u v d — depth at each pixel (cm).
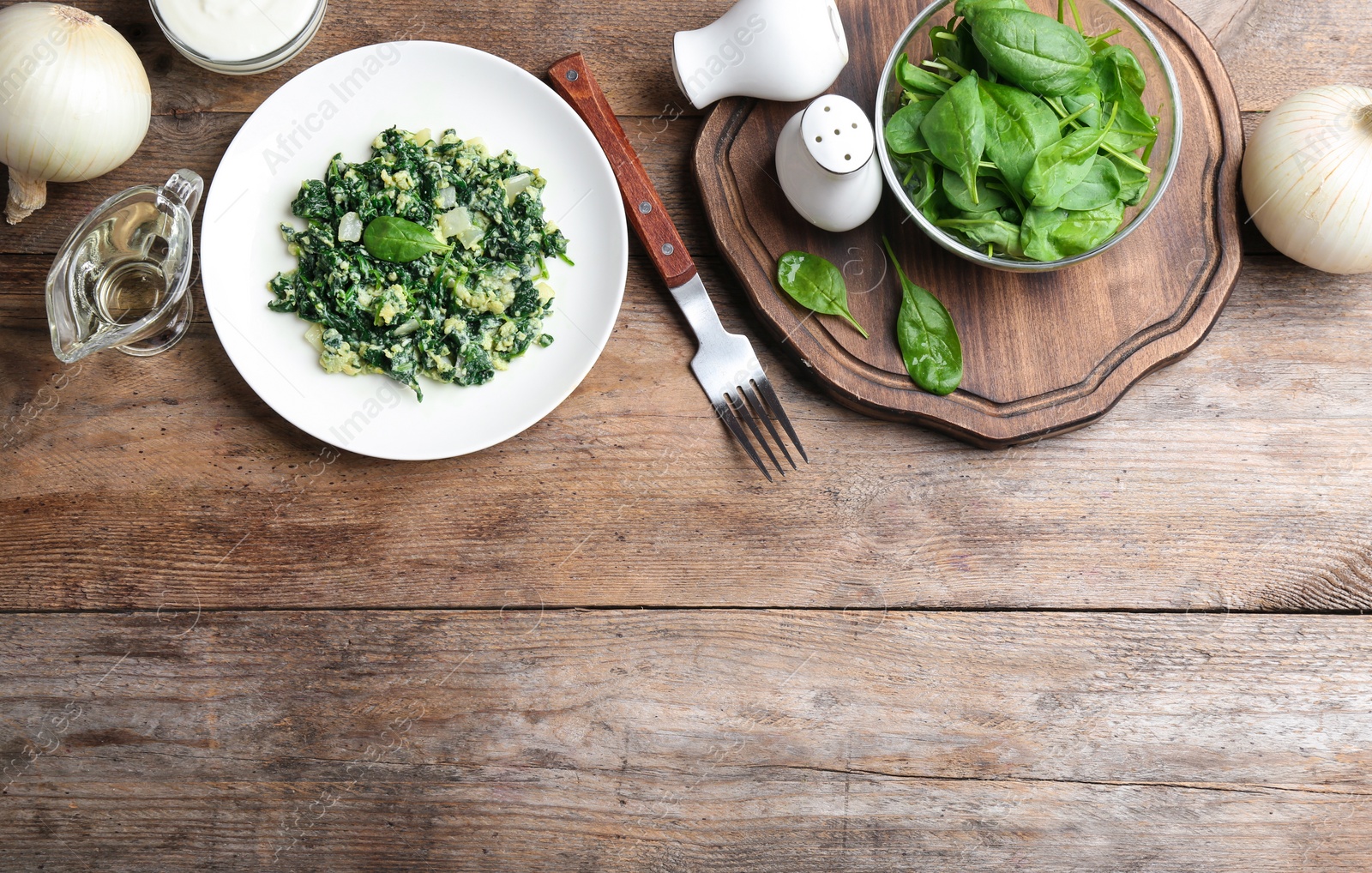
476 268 109
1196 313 112
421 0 116
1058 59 95
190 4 107
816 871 118
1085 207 100
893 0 114
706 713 117
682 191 117
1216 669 118
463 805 117
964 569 118
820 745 118
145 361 114
